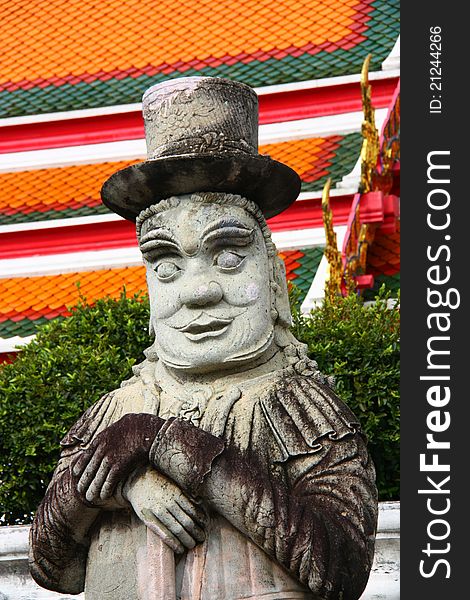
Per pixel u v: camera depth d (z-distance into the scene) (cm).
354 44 1509
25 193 1403
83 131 1473
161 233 539
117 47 1622
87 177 1428
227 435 516
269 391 527
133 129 1469
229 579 498
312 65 1483
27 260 1292
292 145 1388
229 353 530
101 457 500
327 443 512
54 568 537
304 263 1182
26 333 1197
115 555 514
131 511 515
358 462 513
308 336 863
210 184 539
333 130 1394
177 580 502
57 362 866
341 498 502
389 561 745
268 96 1423
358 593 495
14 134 1477
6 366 887
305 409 519
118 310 908
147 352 564
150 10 1681
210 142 540
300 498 502
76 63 1602
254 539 494
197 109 543
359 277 1216
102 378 852
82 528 524
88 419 548
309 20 1579
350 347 851
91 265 1283
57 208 1357
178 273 539
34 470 852
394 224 1320
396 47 1452
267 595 496
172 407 531
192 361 531
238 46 1566
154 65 1573
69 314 1183
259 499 491
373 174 1270
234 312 534
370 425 834
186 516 497
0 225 1320
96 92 1531
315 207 1223
